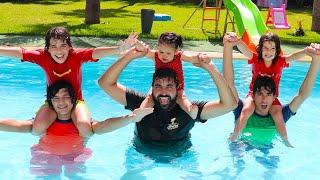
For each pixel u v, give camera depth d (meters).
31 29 9.12
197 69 6.67
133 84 5.91
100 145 4.21
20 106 5.07
